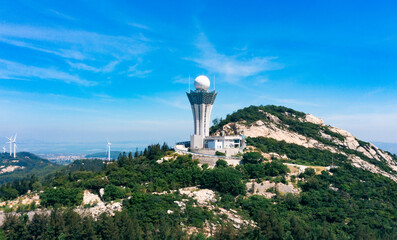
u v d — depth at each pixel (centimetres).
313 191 16275
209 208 14025
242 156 19925
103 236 11594
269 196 15838
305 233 12431
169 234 11444
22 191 18812
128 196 15012
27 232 12081
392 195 17300
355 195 16738
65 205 14838
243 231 11994
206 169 17400
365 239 12231
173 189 15862
